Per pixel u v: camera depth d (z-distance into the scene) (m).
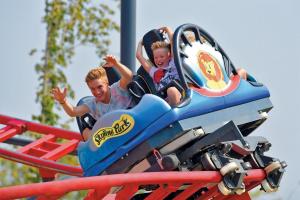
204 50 27.42
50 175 33.81
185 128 25.55
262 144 27.95
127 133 26.03
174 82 26.30
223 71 27.50
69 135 35.66
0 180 60.16
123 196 25.84
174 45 26.53
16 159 33.41
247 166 26.38
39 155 34.84
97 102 27.72
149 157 26.00
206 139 25.95
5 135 35.56
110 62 27.23
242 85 27.67
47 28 62.56
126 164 26.22
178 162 25.80
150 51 27.97
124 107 27.53
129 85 27.45
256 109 27.83
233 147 27.05
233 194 29.03
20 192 22.36
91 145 26.75
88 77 27.36
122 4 37.59
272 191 27.94
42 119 60.12
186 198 27.58
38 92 61.38
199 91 26.31
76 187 23.44
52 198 23.47
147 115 25.77
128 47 37.38
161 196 26.19
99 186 23.86
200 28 27.80
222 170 25.81
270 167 27.58
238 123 27.08
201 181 25.58
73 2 62.88
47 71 62.03
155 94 26.75
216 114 26.59
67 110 27.52
